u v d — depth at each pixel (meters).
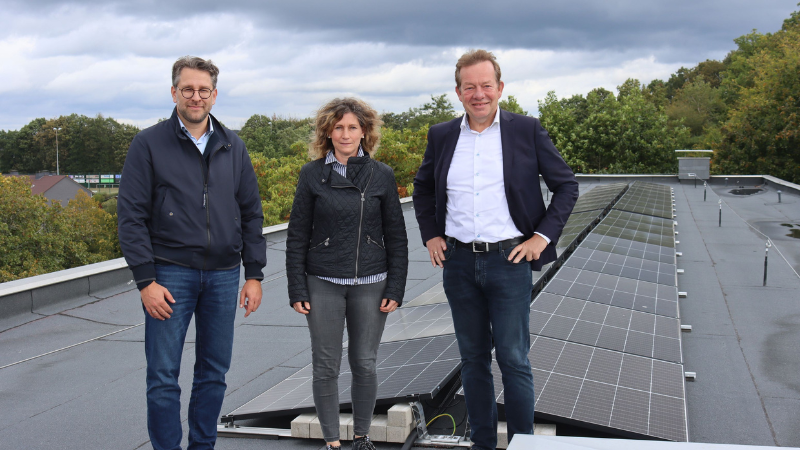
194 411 3.01
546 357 3.91
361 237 3.02
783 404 4.16
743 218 14.41
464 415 3.66
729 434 3.73
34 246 33.16
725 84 64.25
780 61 35.91
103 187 111.25
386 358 4.23
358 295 3.06
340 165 3.07
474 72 2.76
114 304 7.53
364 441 3.12
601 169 38.03
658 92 78.44
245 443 3.59
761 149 36.78
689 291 7.67
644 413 3.26
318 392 3.09
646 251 8.18
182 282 2.84
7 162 120.88
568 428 3.32
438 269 9.60
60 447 3.73
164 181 2.81
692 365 5.03
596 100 39.41
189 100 2.79
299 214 3.06
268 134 69.12
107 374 5.17
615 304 5.35
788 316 6.42
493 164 2.86
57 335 6.37
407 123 71.25
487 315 3.01
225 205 2.95
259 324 6.61
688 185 23.64
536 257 2.79
